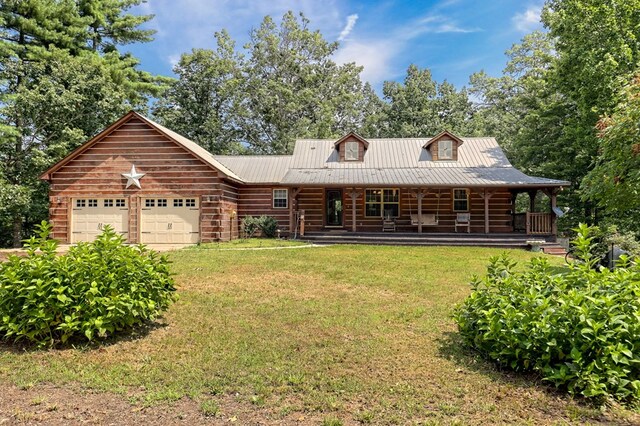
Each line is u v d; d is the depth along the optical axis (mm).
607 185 8773
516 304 4215
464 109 39875
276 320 5816
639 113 7680
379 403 3453
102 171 17219
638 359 3418
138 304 4930
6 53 21125
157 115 31875
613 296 3689
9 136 19375
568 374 3551
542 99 24578
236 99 34594
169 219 17109
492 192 18250
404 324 5699
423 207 19953
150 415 3258
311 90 35938
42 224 5145
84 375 3969
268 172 20812
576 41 17453
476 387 3740
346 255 12430
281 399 3514
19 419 3186
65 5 24203
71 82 21047
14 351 4555
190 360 4352
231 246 15180
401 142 22156
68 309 4660
